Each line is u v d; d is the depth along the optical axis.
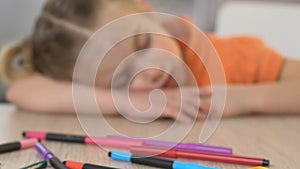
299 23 1.63
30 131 0.83
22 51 1.14
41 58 1.06
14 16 1.86
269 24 1.65
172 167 0.68
